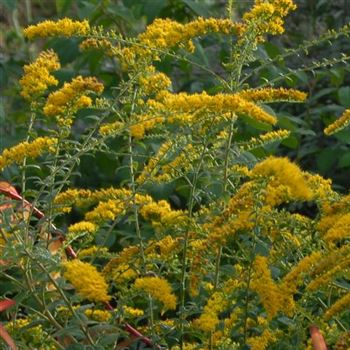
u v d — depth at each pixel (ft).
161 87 19.77
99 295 15.62
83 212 30.25
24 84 18.90
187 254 19.16
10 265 17.01
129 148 19.60
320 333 16.26
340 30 19.70
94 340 17.33
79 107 18.16
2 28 44.88
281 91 18.61
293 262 20.56
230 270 17.90
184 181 27.53
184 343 18.58
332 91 32.65
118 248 27.43
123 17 32.48
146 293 17.37
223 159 20.10
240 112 18.06
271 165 16.06
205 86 32.12
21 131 32.09
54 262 16.56
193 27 19.22
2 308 16.79
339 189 32.14
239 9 38.34
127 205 19.03
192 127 18.20
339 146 32.07
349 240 18.15
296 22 38.04
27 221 17.20
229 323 17.98
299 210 30.12
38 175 28.73
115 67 33.14
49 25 19.27
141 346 19.20
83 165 30.58
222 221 17.07
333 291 18.20
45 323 18.26
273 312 16.61
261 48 31.78
